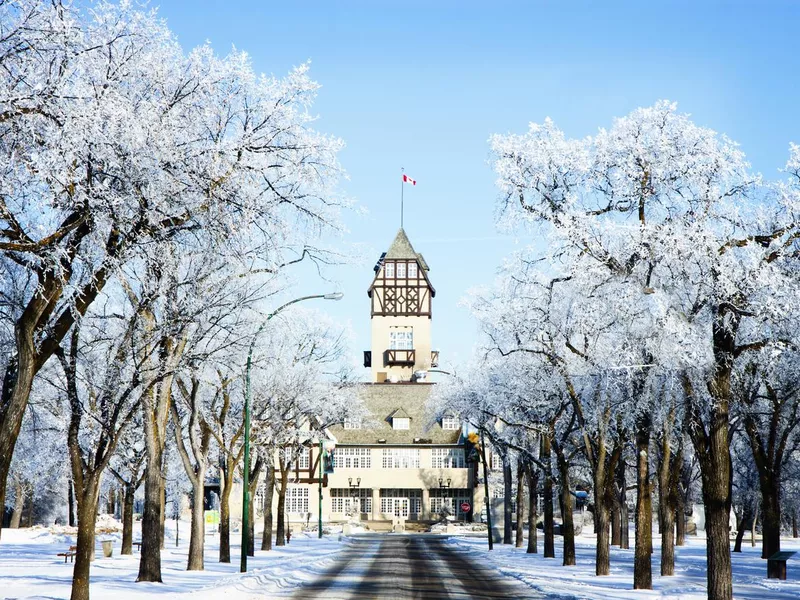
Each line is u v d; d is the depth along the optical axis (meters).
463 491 98.56
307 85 19.08
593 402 31.69
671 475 35.47
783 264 23.50
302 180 19.16
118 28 16.44
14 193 15.17
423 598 26.14
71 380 23.45
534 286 30.25
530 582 30.69
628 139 24.55
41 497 82.69
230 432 42.59
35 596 22.66
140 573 28.62
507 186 24.81
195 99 18.06
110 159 14.92
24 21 14.30
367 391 104.25
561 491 42.91
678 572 35.31
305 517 97.94
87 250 16.47
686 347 21.61
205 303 24.09
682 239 22.30
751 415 36.75
